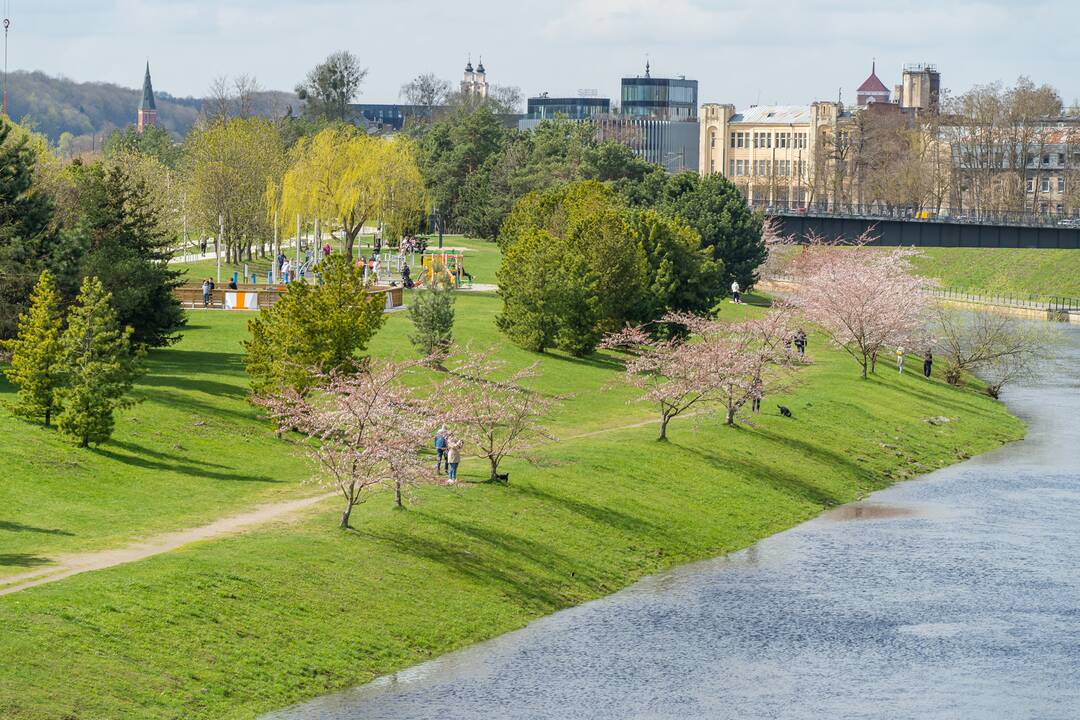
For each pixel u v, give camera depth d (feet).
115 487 328.49
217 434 383.45
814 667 276.82
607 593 321.52
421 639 277.44
